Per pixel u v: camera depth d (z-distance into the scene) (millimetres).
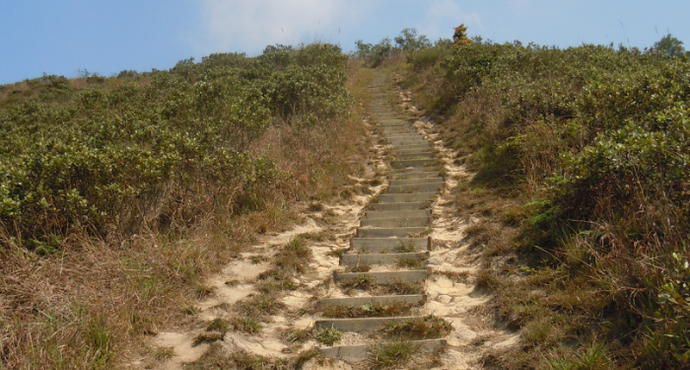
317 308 4527
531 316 3809
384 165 9430
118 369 3379
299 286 5020
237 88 11250
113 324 3688
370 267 5441
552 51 13648
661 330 3021
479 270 4969
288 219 6707
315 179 8039
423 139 10758
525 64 12367
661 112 4941
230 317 4258
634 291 3406
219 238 5699
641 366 2924
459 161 8859
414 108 13594
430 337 3939
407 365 3600
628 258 3623
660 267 3340
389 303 4555
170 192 5867
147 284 4324
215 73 15531
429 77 15523
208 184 6363
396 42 28562
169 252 4895
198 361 3574
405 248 5816
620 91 6078
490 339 3814
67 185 5094
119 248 4938
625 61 10938
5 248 4441
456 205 6926
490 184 7203
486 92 10680
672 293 2844
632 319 3344
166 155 5672
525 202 5953
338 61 17750
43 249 4617
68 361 3275
